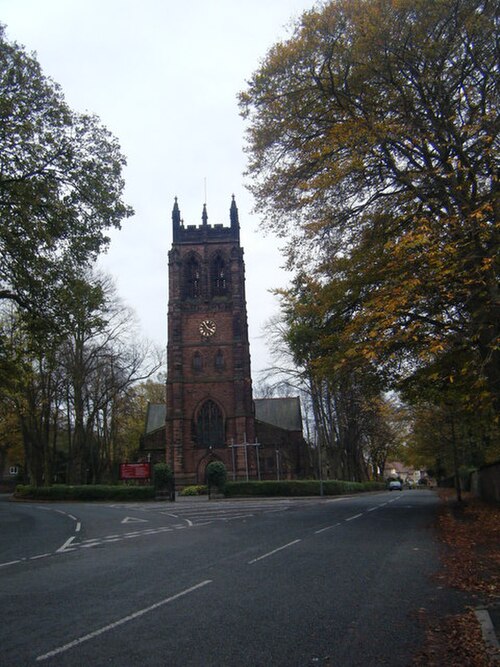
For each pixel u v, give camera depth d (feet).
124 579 31.30
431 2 46.55
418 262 42.83
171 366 202.80
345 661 17.13
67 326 74.69
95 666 16.87
